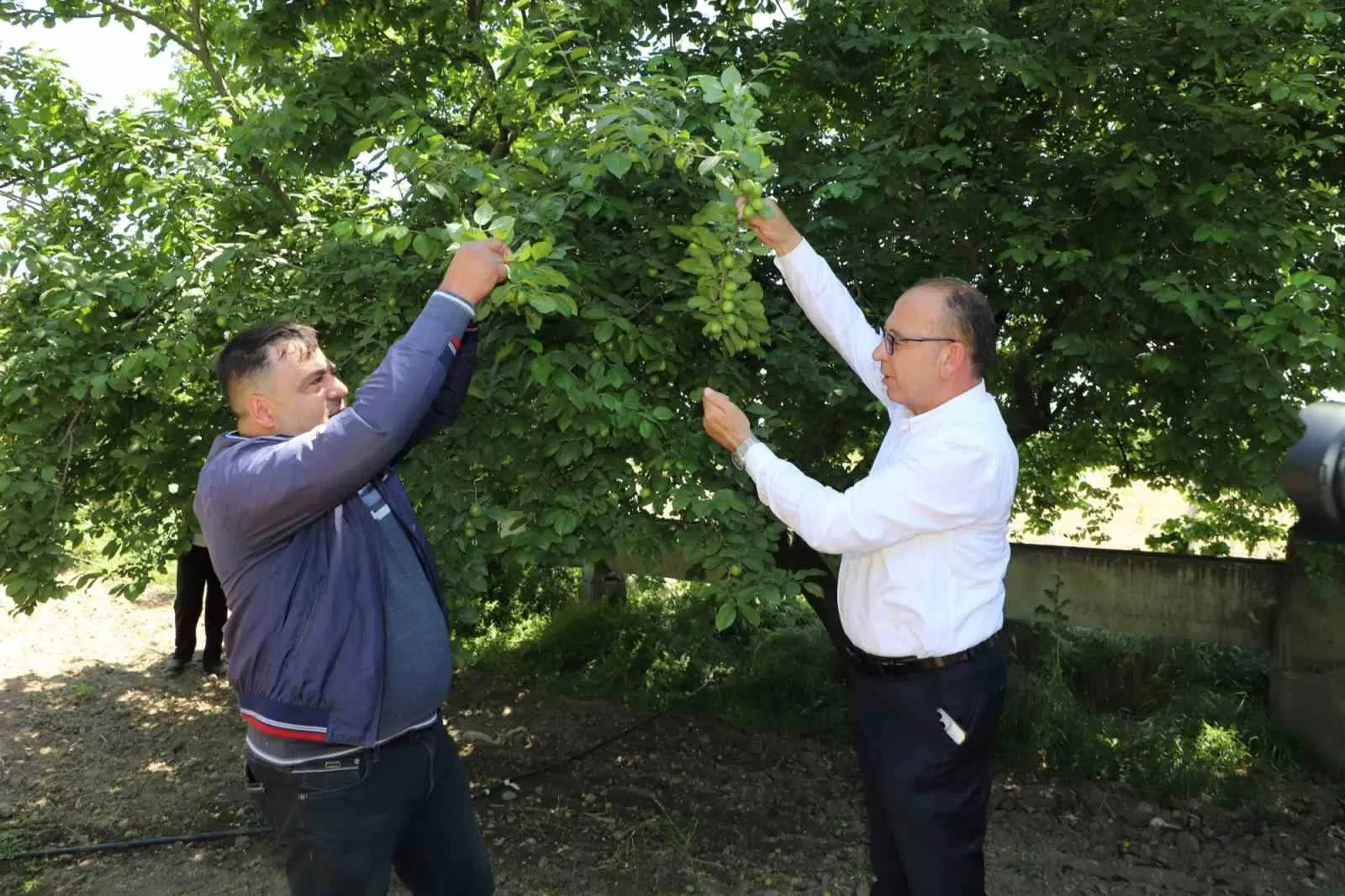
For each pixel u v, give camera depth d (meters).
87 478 3.46
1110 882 4.09
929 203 4.09
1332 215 4.08
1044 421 5.24
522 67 3.21
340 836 1.99
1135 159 3.92
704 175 2.66
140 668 6.59
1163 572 5.73
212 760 5.14
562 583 8.04
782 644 6.77
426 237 2.48
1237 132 3.76
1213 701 5.78
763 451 2.25
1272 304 3.56
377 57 4.22
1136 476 5.86
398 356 1.88
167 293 3.24
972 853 2.20
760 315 2.72
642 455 3.04
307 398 2.08
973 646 2.18
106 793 4.71
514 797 4.79
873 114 4.48
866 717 2.28
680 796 4.84
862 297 3.89
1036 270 4.04
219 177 4.06
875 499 2.08
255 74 4.26
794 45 4.35
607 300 2.99
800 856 4.22
